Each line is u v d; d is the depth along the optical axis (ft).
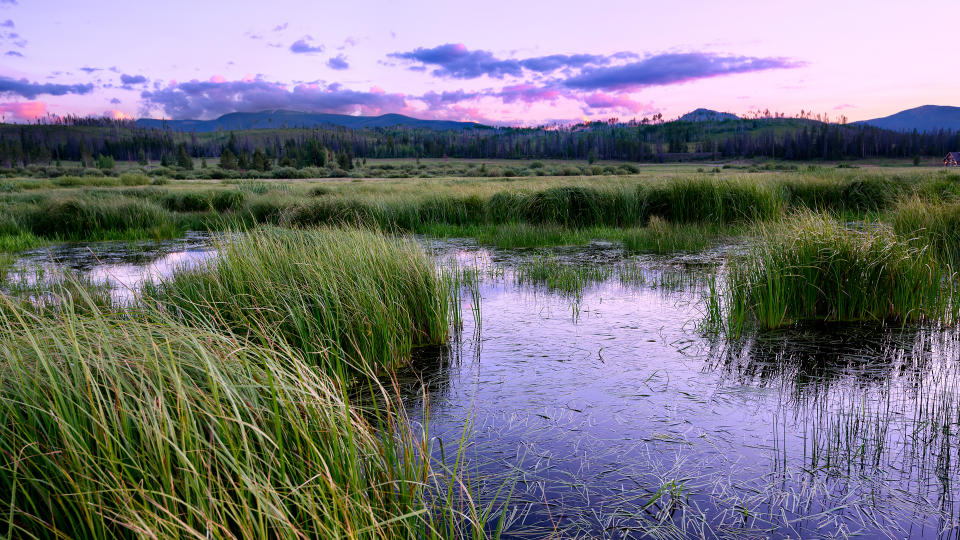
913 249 22.38
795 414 13.74
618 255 38.81
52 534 6.36
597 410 14.32
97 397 6.78
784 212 48.98
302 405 8.53
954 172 77.30
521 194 58.39
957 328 19.89
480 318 22.20
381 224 53.67
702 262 35.01
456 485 10.85
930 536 9.18
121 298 24.80
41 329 8.66
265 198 67.00
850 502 10.16
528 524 9.65
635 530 9.49
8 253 42.86
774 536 9.27
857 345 18.42
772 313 20.42
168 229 56.03
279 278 18.51
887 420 13.15
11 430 6.57
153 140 629.92
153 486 6.59
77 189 98.37
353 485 7.80
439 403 14.97
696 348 18.81
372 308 17.84
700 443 12.46
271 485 7.19
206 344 9.22
